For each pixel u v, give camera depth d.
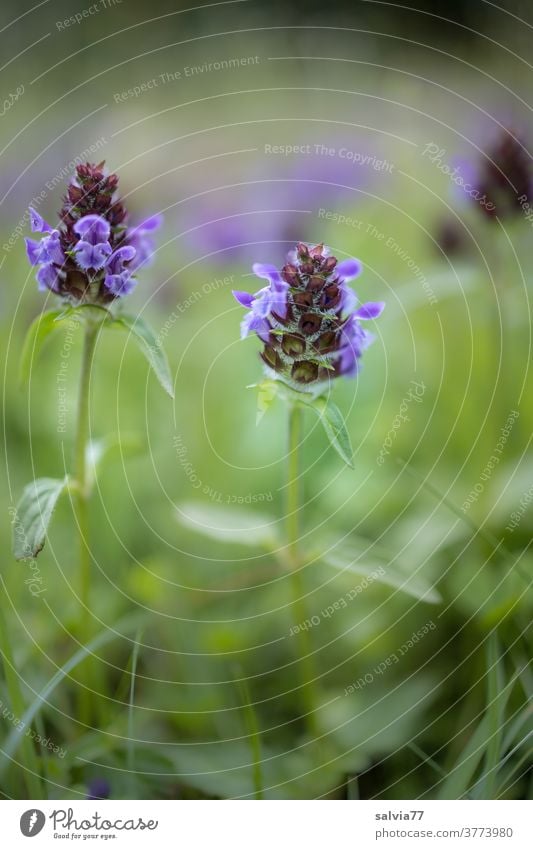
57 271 0.34
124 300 0.35
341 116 0.97
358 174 0.70
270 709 0.38
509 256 0.43
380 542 0.41
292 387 0.34
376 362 0.48
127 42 1.13
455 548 0.40
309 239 0.61
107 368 0.50
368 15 1.15
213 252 0.59
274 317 0.34
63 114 0.95
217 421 0.47
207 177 0.80
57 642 0.38
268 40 1.16
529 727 0.35
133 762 0.35
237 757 0.36
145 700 0.38
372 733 0.37
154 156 0.84
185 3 1.18
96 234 0.34
